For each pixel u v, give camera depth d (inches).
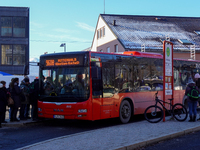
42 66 469.7
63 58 449.7
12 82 475.8
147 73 544.4
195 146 315.3
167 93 499.8
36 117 500.1
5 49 1355.8
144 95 532.7
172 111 499.8
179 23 1907.0
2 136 382.9
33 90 488.7
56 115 446.3
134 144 298.7
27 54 1373.0
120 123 487.8
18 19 1365.7
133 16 1882.4
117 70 477.7
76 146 294.5
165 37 1657.2
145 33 1670.8
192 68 676.1
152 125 436.1
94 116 431.2
